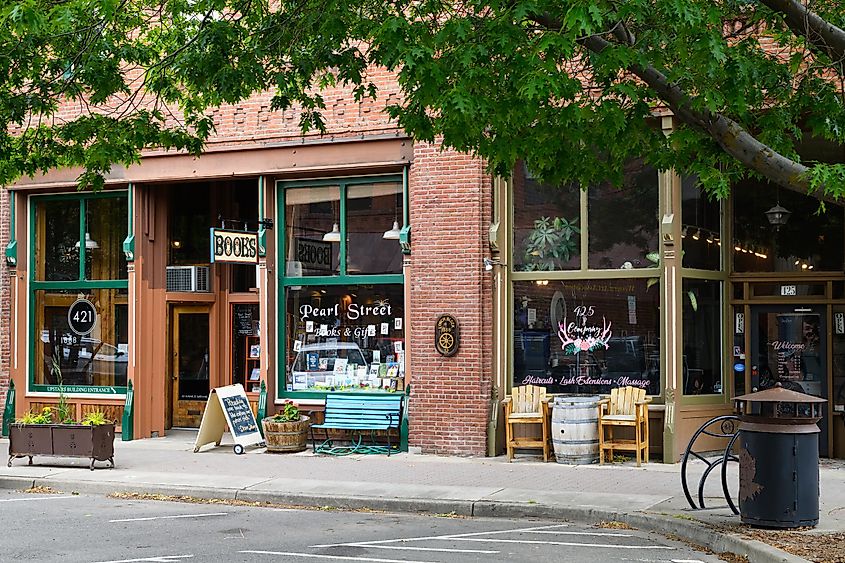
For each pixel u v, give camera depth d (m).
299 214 18.62
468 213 16.77
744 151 9.95
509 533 11.30
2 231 20.34
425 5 11.98
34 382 20.41
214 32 12.34
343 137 17.67
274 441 17.45
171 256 20.41
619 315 16.27
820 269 16.88
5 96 12.61
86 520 12.09
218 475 15.10
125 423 19.19
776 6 10.60
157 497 14.11
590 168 11.98
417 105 11.35
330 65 12.84
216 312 20.52
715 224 17.00
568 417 15.80
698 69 10.19
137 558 9.73
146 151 18.94
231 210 20.45
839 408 16.50
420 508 12.91
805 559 9.05
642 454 15.72
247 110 18.33
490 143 11.41
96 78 12.79
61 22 10.91
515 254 16.98
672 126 15.24
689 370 16.28
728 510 11.72
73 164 13.52
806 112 13.86
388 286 17.95
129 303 19.36
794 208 17.02
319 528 11.62
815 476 10.62
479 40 10.86
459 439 16.80
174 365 20.75
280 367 18.58
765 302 16.92
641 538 10.98
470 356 16.72
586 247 16.50
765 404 11.10
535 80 9.45
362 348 18.12
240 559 9.70
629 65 10.16
